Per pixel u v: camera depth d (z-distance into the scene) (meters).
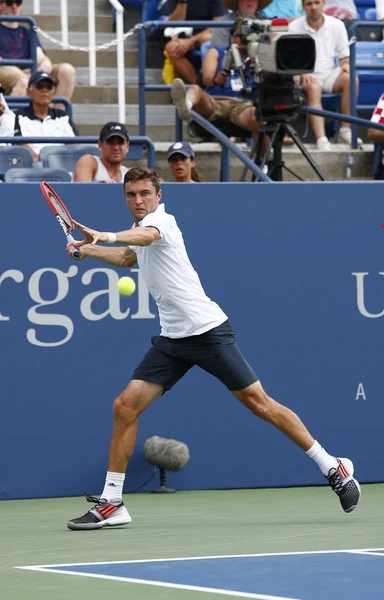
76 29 36.75
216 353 16.80
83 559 13.55
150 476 21.38
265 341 21.80
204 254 21.53
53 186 20.92
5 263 20.67
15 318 20.72
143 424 21.30
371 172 31.02
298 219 21.97
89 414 21.03
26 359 20.77
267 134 26.08
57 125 27.64
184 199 21.44
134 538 15.44
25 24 35.41
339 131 32.88
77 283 21.00
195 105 29.06
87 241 15.73
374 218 22.34
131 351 21.22
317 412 22.03
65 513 18.75
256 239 21.77
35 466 20.80
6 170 25.17
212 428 21.56
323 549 14.03
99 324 21.08
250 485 21.75
